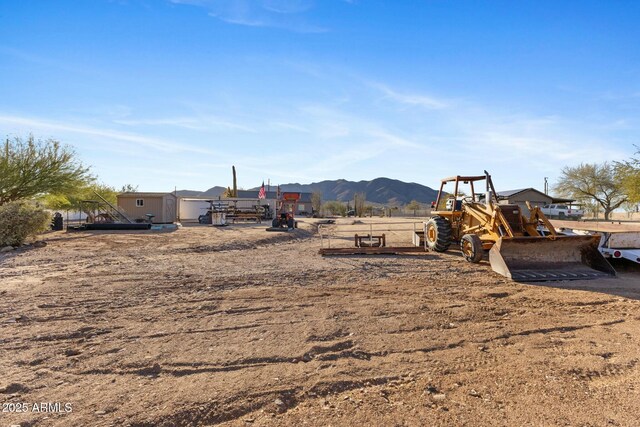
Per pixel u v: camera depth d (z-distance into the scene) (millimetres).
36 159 20359
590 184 45156
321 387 3494
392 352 4297
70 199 24609
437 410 3125
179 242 15273
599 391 3449
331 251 12211
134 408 3129
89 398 3291
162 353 4250
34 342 4590
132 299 6570
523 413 3084
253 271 9148
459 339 4691
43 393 3379
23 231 13836
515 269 8625
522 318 5531
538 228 10258
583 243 8883
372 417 3023
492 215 9781
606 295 6820
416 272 8992
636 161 20453
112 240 16047
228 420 2990
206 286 7535
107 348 4398
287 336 4770
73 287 7449
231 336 4777
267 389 3447
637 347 4477
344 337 4750
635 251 9023
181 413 3053
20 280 8109
